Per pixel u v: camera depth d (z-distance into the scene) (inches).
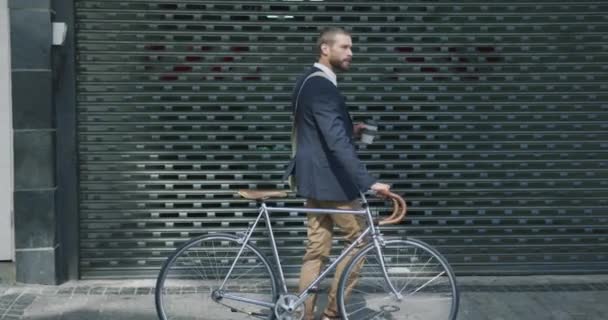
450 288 205.2
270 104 265.1
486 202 274.1
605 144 274.4
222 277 206.7
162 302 208.7
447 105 269.7
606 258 277.3
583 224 277.6
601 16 269.9
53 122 252.1
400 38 266.8
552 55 270.1
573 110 272.4
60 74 254.5
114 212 264.8
